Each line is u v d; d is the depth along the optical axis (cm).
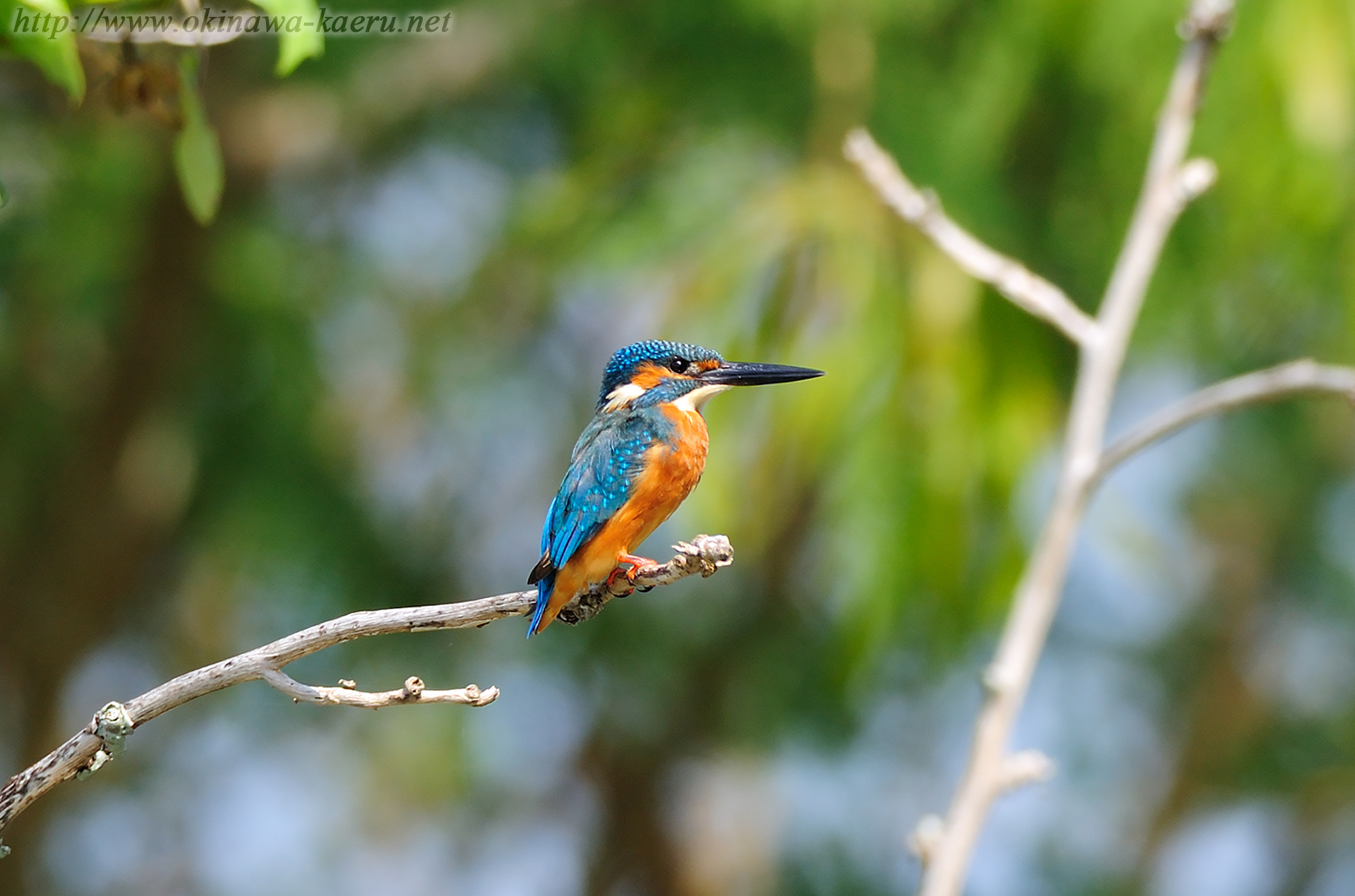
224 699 1476
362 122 1341
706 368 762
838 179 993
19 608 1347
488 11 1332
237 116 1306
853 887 1520
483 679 1429
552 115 1402
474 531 1403
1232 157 926
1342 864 1747
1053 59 991
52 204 1279
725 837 1563
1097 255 1053
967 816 564
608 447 660
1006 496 898
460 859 1644
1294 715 1678
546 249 1166
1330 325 1044
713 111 1157
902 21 1121
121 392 1312
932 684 1269
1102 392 622
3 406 1327
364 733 1484
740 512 938
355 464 1359
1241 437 1392
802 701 1381
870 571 897
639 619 1402
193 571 1416
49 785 436
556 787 1608
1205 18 647
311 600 1343
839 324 912
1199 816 1714
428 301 1352
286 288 1305
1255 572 1550
